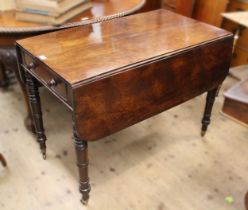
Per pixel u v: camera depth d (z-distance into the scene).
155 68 1.20
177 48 1.27
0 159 1.54
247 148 1.82
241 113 0.84
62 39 1.32
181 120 2.04
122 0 1.89
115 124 1.18
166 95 1.31
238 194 1.51
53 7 1.41
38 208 1.40
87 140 1.12
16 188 1.50
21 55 1.34
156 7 2.77
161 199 1.46
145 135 1.89
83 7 1.62
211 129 1.97
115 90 1.11
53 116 2.04
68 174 1.59
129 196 1.47
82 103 1.03
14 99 2.22
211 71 1.47
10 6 1.60
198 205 1.44
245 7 2.22
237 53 2.51
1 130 1.90
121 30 1.44
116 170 1.62
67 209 1.40
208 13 2.43
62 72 1.06
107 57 1.17
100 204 1.43
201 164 1.68
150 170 1.63
